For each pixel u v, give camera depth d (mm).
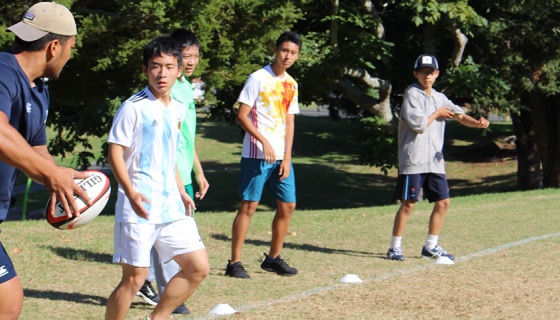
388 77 20234
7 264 3592
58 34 3576
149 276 6000
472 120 8180
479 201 14062
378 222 11188
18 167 3139
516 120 26031
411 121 8000
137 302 6148
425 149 8156
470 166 34188
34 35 3527
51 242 8492
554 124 24297
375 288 6789
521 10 19484
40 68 3600
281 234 7352
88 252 8086
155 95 4805
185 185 6227
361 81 18578
